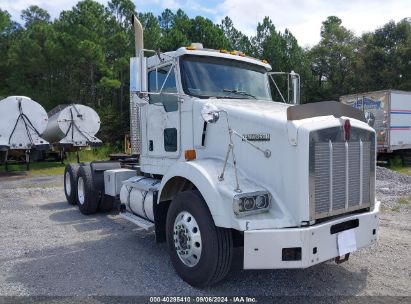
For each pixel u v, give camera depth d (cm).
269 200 403
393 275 473
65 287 436
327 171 398
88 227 715
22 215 830
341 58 4509
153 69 579
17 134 1716
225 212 388
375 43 4219
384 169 1467
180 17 3875
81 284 444
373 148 455
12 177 1602
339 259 423
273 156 408
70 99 3697
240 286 438
